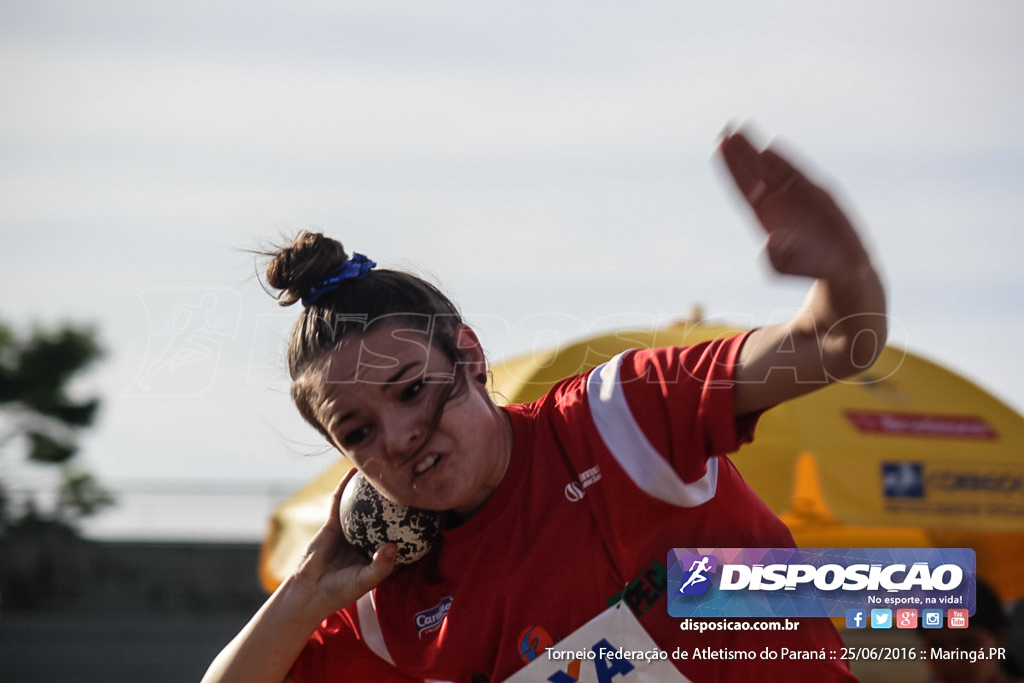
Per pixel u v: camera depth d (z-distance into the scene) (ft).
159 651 143.02
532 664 18.61
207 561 178.70
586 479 18.80
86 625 164.66
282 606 20.39
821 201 15.02
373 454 18.26
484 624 19.06
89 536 176.96
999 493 37.27
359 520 19.94
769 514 20.75
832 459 36.63
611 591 18.69
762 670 19.30
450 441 18.28
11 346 175.42
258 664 20.34
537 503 18.99
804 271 15.19
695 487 18.70
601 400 18.90
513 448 19.45
